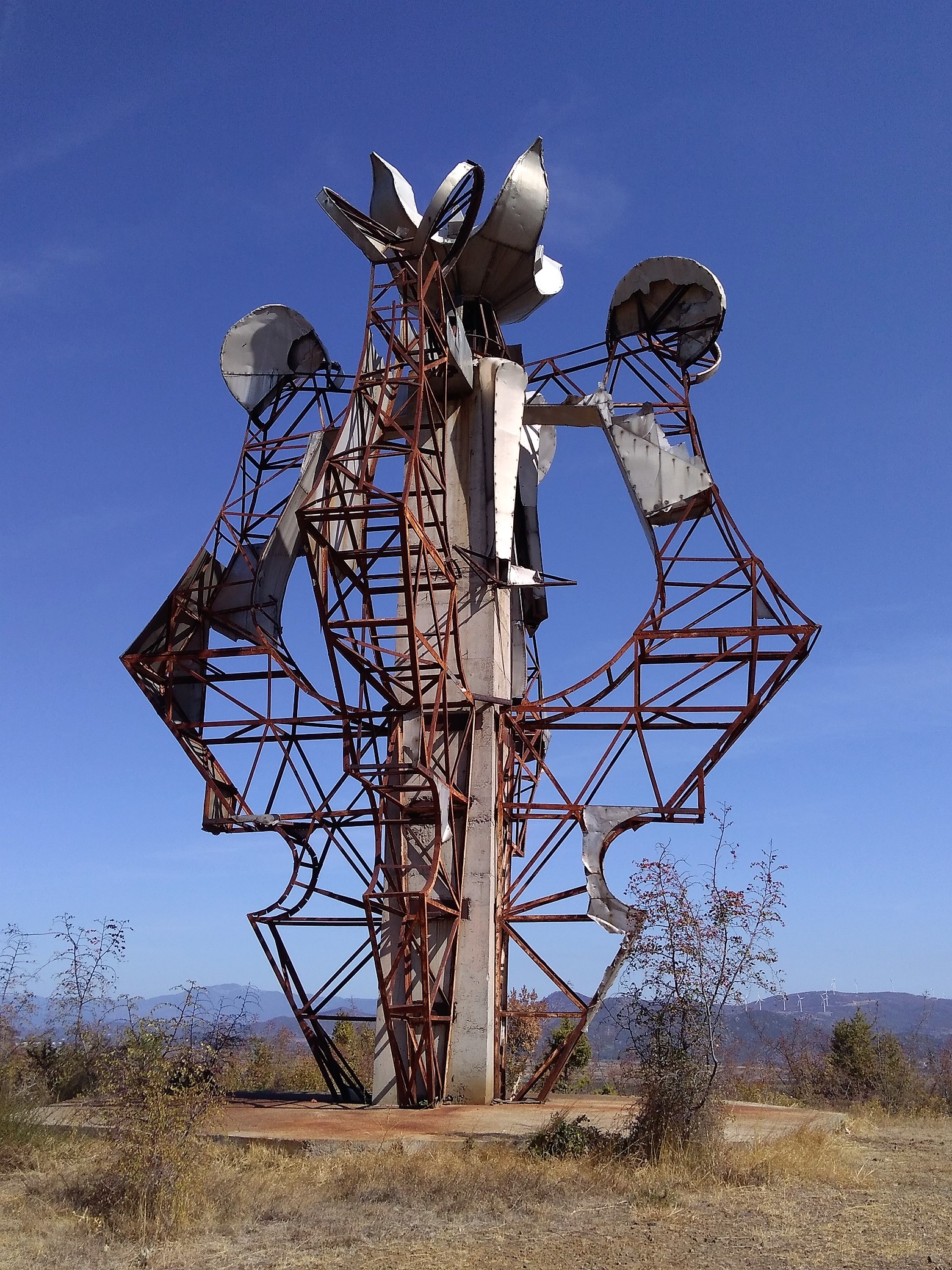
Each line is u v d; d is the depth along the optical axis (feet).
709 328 98.89
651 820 90.48
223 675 90.94
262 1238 44.57
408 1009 85.56
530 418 106.52
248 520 96.53
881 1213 48.03
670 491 94.53
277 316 101.09
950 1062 146.61
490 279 106.32
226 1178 52.54
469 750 93.97
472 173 88.48
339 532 89.45
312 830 91.50
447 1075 87.51
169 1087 49.67
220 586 94.84
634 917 86.94
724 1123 61.21
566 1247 42.88
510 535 98.63
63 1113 68.03
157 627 92.48
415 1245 43.37
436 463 101.96
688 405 98.78
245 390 99.91
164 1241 43.75
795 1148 60.64
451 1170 55.26
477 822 92.27
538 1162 57.88
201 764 91.56
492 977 89.56
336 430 95.76
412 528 81.82
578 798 92.43
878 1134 78.89
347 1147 61.41
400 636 97.55
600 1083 129.39
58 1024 85.51
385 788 85.15
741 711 88.22
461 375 97.09
